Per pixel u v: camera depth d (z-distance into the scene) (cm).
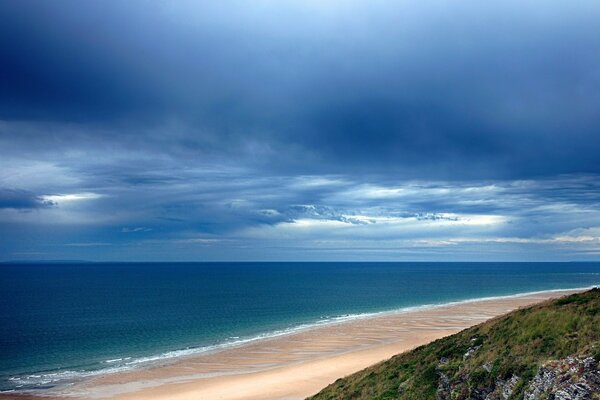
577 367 2358
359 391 3659
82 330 9812
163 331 9625
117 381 5856
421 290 19312
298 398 4828
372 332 8694
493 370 2806
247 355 7169
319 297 16725
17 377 6106
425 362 3541
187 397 5091
